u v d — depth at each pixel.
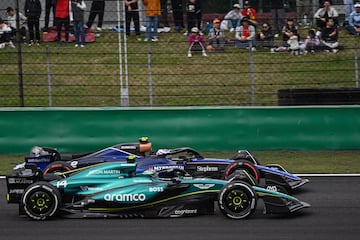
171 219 29.14
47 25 57.91
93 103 58.75
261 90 59.69
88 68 63.22
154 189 29.53
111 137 47.59
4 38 60.62
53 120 47.75
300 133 47.34
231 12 62.06
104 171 30.53
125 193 29.50
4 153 47.84
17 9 49.34
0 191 36.12
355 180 38.12
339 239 25.98
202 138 47.56
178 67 62.91
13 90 60.97
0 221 29.44
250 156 36.81
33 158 36.31
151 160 35.06
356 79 52.50
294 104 52.09
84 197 29.92
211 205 29.88
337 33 55.97
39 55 63.47
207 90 60.09
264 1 65.50
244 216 28.88
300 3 64.50
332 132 47.28
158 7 59.62
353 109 47.16
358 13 55.88
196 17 58.28
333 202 32.69
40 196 29.16
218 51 58.69
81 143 47.69
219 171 35.75
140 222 28.70
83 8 58.03
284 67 62.38
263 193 29.12
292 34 57.81
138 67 63.16
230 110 47.44
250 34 57.81
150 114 47.53
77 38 60.66
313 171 40.94
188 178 30.47
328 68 61.75
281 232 26.98
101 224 28.44
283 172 35.66
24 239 26.47
